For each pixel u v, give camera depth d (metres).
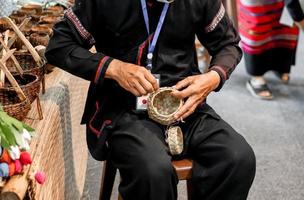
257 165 2.32
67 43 1.32
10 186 0.95
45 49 1.39
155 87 1.27
